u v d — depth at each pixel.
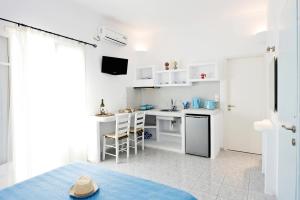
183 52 4.84
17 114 2.80
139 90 5.51
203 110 4.07
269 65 3.11
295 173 1.48
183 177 3.08
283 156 1.92
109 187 1.53
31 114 2.96
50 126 3.22
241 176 3.07
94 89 4.15
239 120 4.31
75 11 3.70
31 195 1.43
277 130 2.28
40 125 3.09
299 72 1.36
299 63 1.35
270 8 3.05
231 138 4.41
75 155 3.70
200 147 4.04
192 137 4.13
